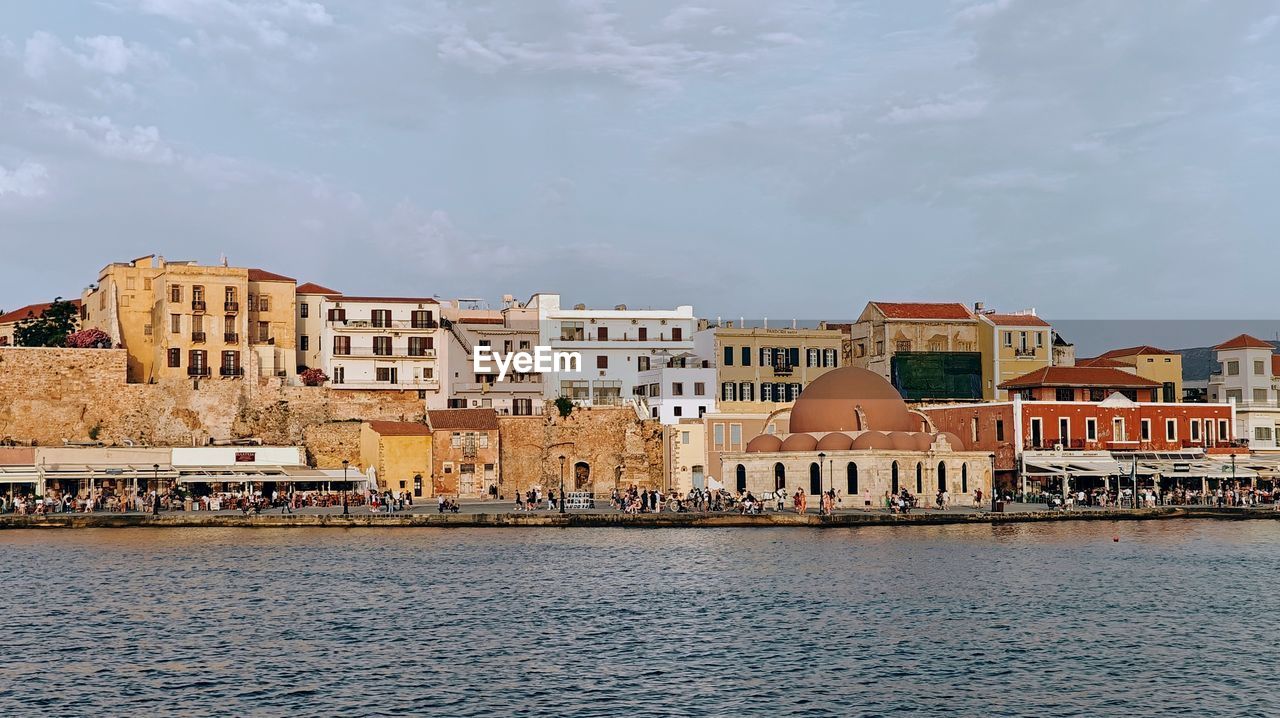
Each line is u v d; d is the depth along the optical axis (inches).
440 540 4520.2
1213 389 7618.1
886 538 4517.7
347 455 6171.3
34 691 2222.0
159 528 4916.3
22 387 5890.8
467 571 3651.6
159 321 6318.9
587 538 4589.1
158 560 3890.3
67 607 3019.2
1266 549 4119.1
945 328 7185.0
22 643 2600.9
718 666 2404.0
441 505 5187.0
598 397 7032.5
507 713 2096.5
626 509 5374.0
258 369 6427.2
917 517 5054.1
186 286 6294.3
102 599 3137.3
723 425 6038.4
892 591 3233.3
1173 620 2839.6
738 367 6707.7
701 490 5866.1
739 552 4087.1
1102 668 2385.6
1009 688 2245.3
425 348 6914.4
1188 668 2384.4
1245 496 5693.9
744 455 5703.7
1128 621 2827.3
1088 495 5629.9
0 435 5831.7
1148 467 5812.0
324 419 6294.3
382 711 2107.5
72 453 5551.2
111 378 6033.5
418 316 6988.2
